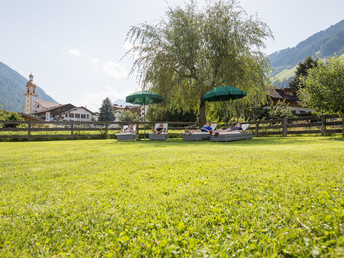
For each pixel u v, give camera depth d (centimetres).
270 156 491
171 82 1389
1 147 972
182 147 790
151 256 154
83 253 158
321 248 145
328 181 289
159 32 1433
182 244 167
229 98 1416
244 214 206
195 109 1698
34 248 166
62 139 1543
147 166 440
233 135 1107
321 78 1016
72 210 234
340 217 181
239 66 1339
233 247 157
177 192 277
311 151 535
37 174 404
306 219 186
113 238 177
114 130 1712
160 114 2697
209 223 196
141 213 220
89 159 557
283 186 275
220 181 315
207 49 1379
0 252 161
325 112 1098
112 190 298
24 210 237
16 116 2627
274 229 178
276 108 2350
